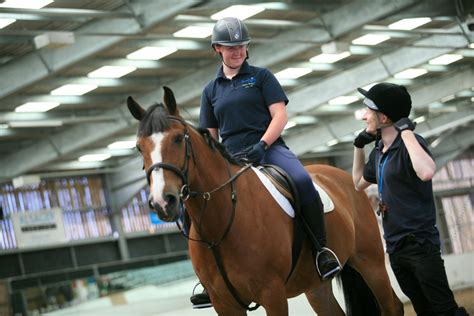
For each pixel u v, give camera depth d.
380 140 4.79
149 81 17.05
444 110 26.98
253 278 4.22
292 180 4.62
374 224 5.50
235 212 4.21
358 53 18.47
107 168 24.25
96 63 15.16
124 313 11.02
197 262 4.36
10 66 13.55
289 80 19.56
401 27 17.09
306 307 8.84
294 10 14.34
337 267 4.62
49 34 11.74
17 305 19.88
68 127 18.98
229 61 4.69
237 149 4.73
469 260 12.97
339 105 23.80
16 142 19.48
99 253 24.20
